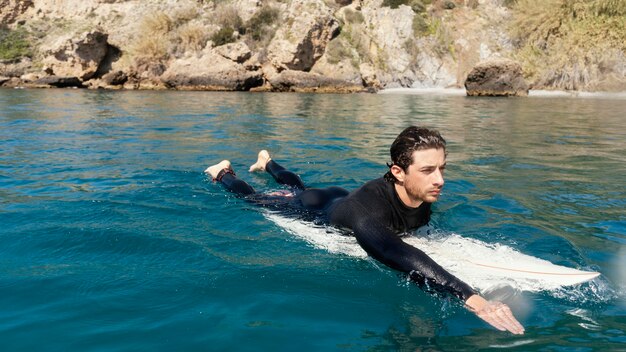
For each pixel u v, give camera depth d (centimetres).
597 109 1423
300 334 208
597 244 322
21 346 195
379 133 863
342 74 2350
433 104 1583
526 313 232
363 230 308
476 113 1277
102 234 327
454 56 2466
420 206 334
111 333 206
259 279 264
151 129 888
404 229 334
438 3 2614
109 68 2653
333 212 348
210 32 2584
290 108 1384
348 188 479
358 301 243
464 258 300
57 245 309
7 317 219
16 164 559
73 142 722
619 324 220
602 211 395
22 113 1162
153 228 344
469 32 2511
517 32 2462
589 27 2328
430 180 305
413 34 2497
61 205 396
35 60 2786
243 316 222
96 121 1011
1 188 450
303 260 296
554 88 2309
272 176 526
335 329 214
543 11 2411
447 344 203
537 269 280
